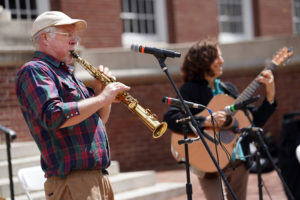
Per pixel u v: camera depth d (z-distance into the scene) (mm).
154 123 3145
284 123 5289
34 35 3051
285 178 5156
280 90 9820
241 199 4070
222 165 3941
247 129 3809
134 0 10055
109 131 8609
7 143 4664
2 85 7070
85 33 8961
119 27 9414
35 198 5496
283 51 4273
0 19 7418
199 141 4020
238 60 9492
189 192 3275
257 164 3766
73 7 8828
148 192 6285
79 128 2910
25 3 8586
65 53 3061
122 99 3229
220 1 11273
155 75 8852
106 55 8406
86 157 2889
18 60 7129
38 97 2775
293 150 5137
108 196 3072
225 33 11305
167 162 9141
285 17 11891
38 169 4324
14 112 7152
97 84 3311
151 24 10234
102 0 9211
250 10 11531
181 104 3305
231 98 4172
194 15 10430
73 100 2953
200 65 4102
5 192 5559
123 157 8695
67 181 2885
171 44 10195
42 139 2920
